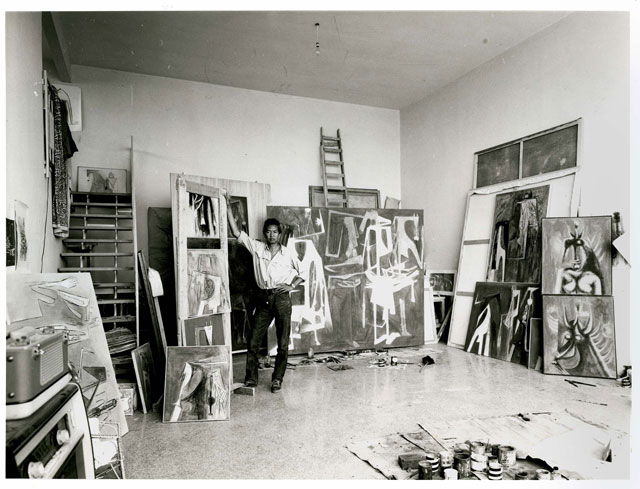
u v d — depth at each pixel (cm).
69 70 570
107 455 265
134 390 385
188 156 646
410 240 651
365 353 592
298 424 340
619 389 412
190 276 407
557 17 507
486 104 618
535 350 492
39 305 283
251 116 689
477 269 606
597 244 462
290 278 447
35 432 153
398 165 789
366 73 644
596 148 474
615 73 455
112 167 605
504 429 320
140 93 624
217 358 371
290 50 570
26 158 313
